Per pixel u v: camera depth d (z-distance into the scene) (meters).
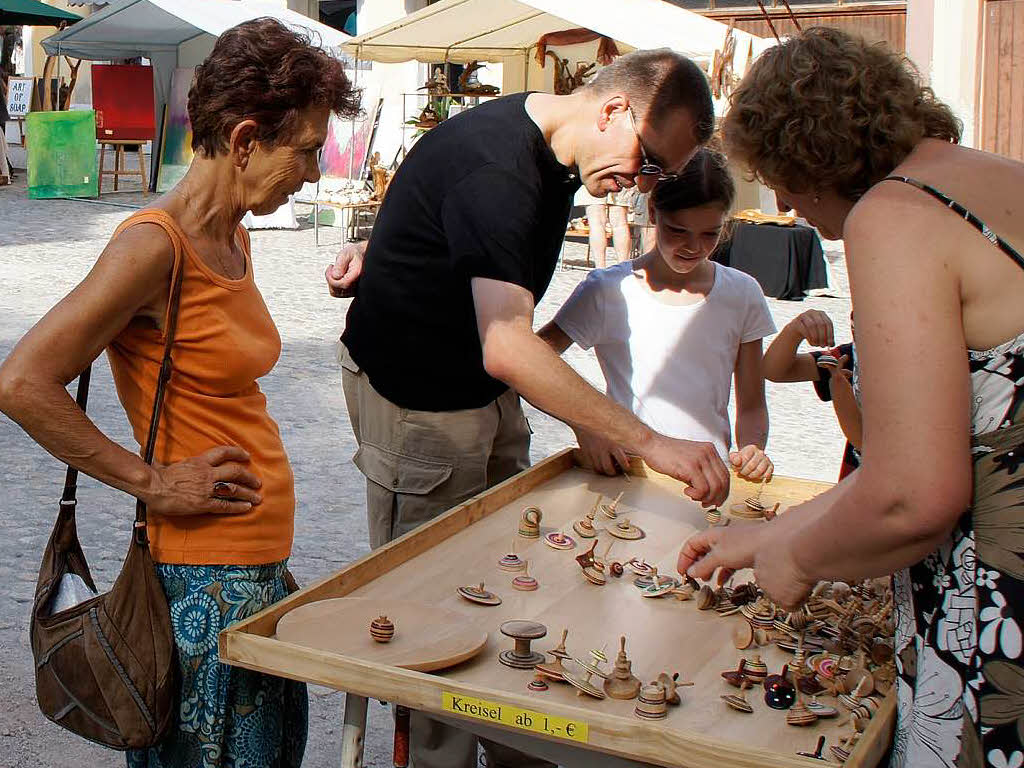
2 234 12.19
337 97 2.01
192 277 1.96
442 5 8.60
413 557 2.23
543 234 2.53
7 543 4.39
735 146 1.69
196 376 2.00
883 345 1.46
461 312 2.55
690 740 1.52
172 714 1.98
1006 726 1.49
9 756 3.05
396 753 1.94
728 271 2.99
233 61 1.92
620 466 2.81
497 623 1.95
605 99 2.35
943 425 1.43
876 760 1.57
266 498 2.10
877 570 1.53
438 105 11.66
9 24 17.92
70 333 1.85
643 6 7.72
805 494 2.68
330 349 7.82
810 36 1.65
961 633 1.52
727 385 2.99
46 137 15.44
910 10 10.75
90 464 1.91
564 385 2.22
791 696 1.69
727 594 2.07
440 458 2.72
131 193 16.47
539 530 2.40
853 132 1.58
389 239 2.59
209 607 2.02
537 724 1.60
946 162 1.54
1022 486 1.45
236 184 1.99
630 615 2.01
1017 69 10.53
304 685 2.22
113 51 16.16
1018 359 1.45
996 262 1.46
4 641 3.63
